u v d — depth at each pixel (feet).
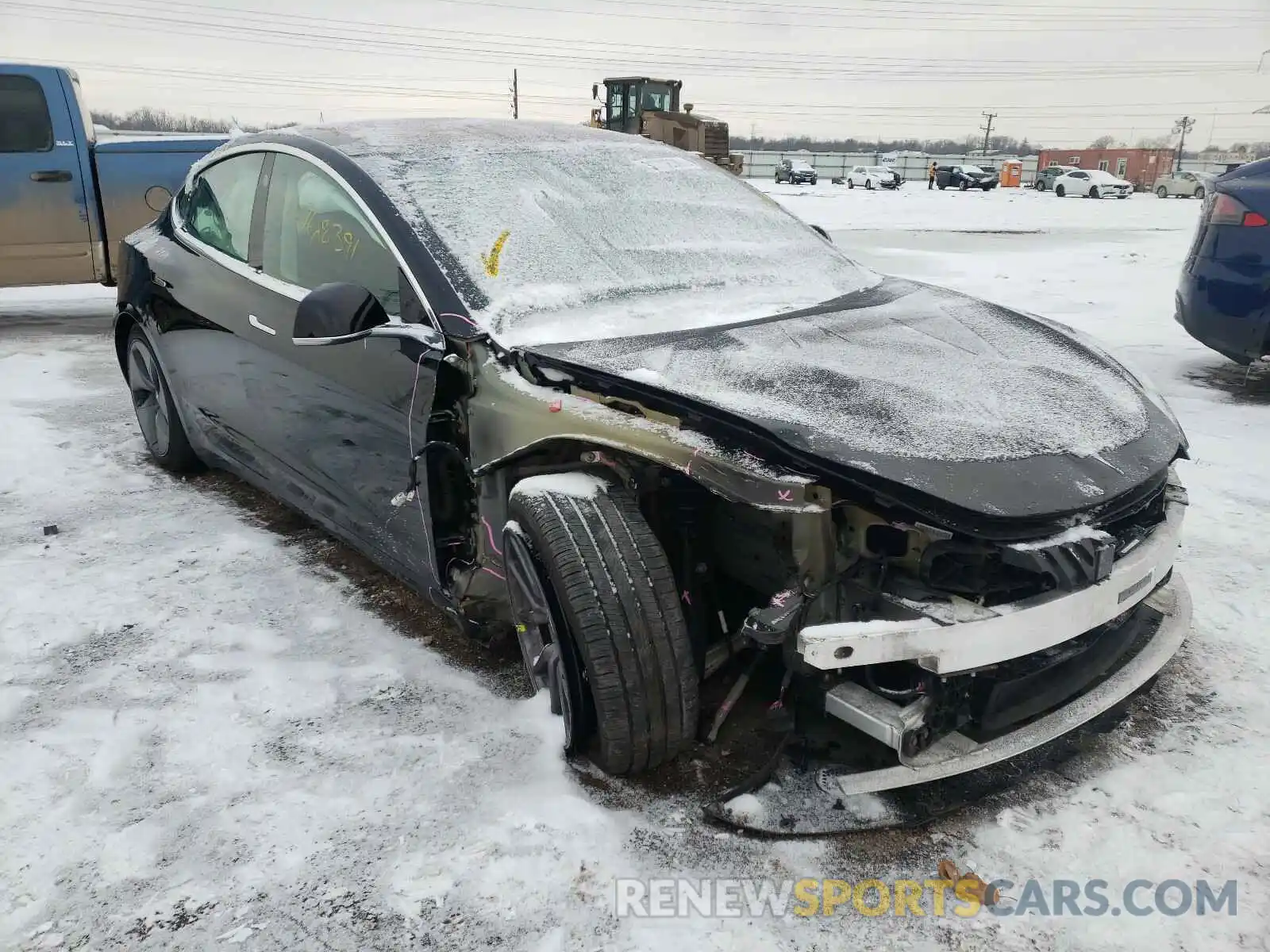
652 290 9.32
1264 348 18.34
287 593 10.89
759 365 7.52
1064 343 9.13
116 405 18.99
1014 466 6.61
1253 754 7.79
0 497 13.93
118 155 25.32
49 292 35.27
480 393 8.02
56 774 7.71
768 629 6.43
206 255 12.23
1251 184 18.06
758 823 6.88
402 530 9.11
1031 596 6.57
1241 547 11.84
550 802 7.21
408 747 7.97
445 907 6.31
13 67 24.00
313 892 6.45
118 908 6.35
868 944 5.99
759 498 6.33
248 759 7.86
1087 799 7.27
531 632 7.67
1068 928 6.10
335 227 9.78
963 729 6.79
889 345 8.27
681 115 87.71
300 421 10.40
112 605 10.59
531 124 12.26
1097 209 96.73
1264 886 6.43
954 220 77.00
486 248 9.07
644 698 6.84
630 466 7.31
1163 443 7.72
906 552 6.59
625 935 6.07
